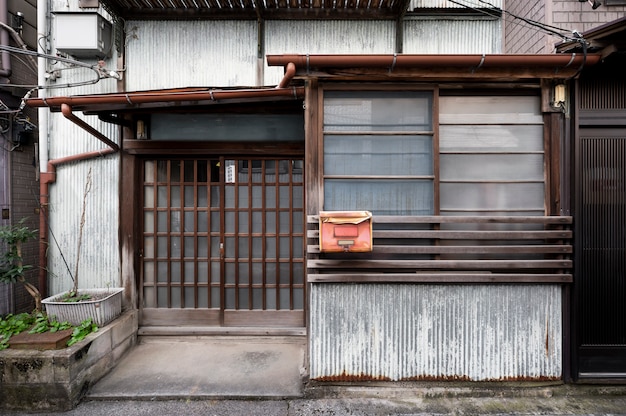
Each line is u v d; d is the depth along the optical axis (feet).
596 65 9.96
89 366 10.67
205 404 10.09
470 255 10.69
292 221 14.21
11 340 10.29
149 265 14.39
